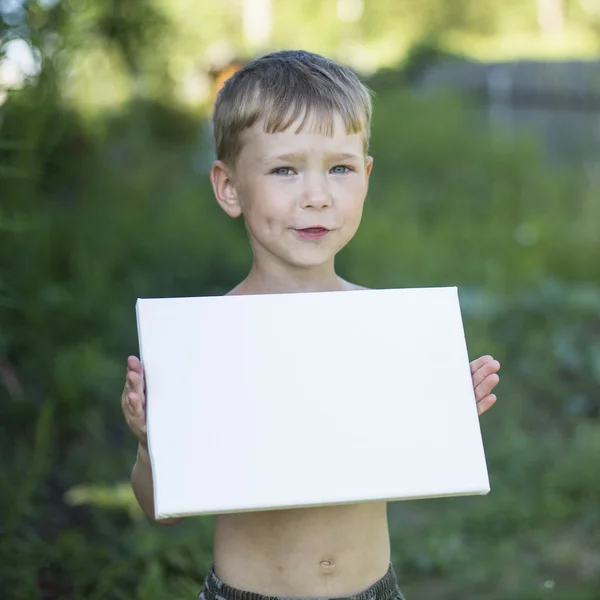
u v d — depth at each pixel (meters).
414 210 8.88
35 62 3.33
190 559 3.00
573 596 3.06
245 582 1.77
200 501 1.50
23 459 3.39
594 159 10.17
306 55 1.84
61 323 4.68
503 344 5.56
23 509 2.86
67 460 3.73
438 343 1.67
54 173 6.22
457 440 1.61
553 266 7.43
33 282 4.41
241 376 1.58
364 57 13.58
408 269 7.19
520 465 4.13
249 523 1.77
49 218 5.48
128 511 3.33
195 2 12.52
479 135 9.91
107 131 8.31
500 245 7.82
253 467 1.53
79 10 3.89
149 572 2.78
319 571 1.74
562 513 3.72
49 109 3.53
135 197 7.76
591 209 8.49
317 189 1.72
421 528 3.64
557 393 5.03
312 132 1.72
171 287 6.11
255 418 1.56
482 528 3.63
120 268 6.24
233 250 6.86
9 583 2.65
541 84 10.61
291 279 1.82
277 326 1.62
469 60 12.33
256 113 1.73
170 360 1.57
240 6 13.94
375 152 9.71
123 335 5.10
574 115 10.48
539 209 8.80
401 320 1.67
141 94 9.54
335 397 1.60
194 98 10.42
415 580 3.27
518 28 15.57
